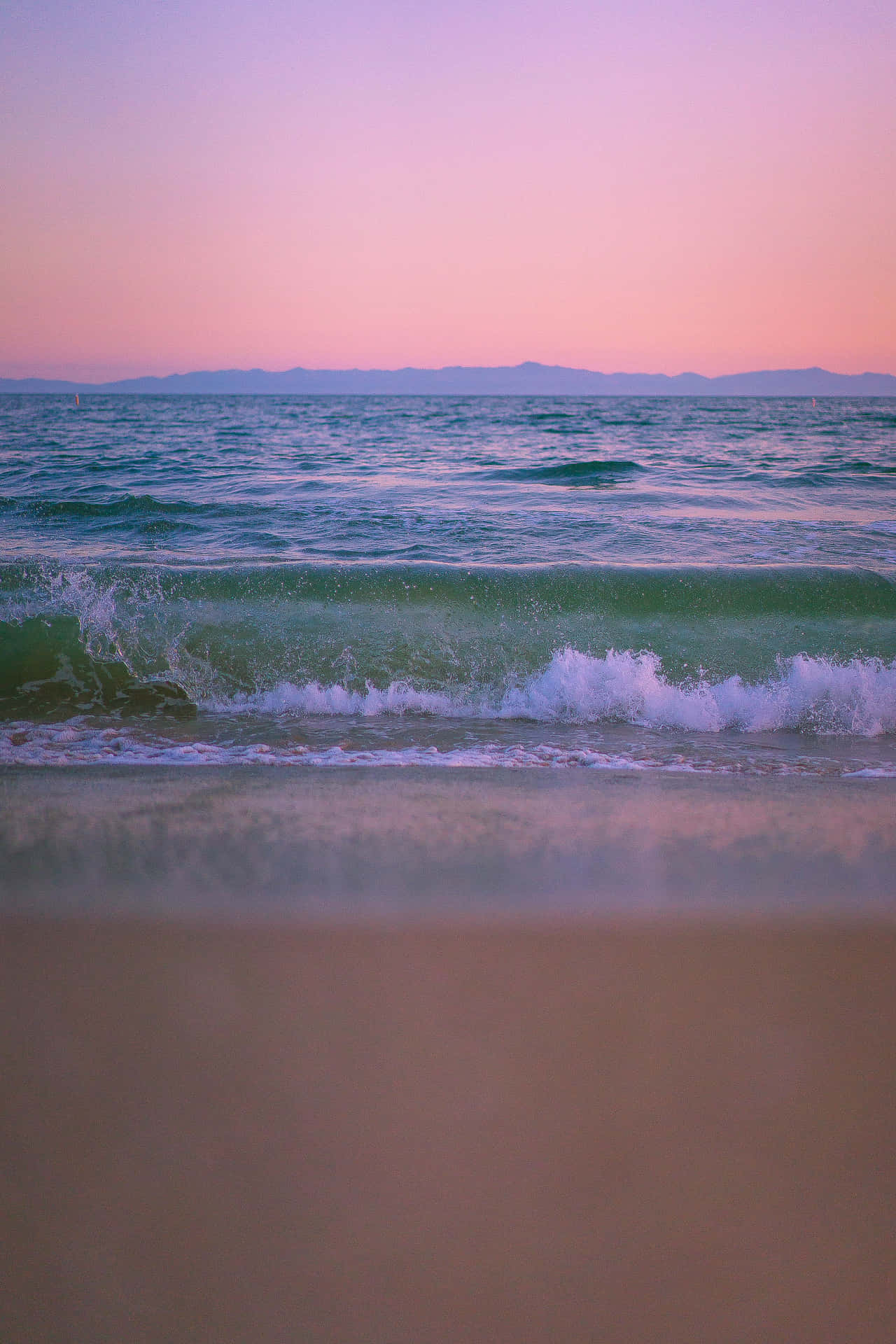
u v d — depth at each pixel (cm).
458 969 205
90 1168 136
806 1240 125
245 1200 130
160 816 323
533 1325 111
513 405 9444
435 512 996
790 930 229
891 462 1711
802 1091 158
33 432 3005
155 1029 176
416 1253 122
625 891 256
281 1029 177
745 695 527
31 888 252
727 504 1091
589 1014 184
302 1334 110
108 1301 113
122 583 620
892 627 599
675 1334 111
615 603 618
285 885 257
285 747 443
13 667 523
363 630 588
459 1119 149
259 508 1002
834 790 378
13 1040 171
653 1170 137
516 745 459
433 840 300
